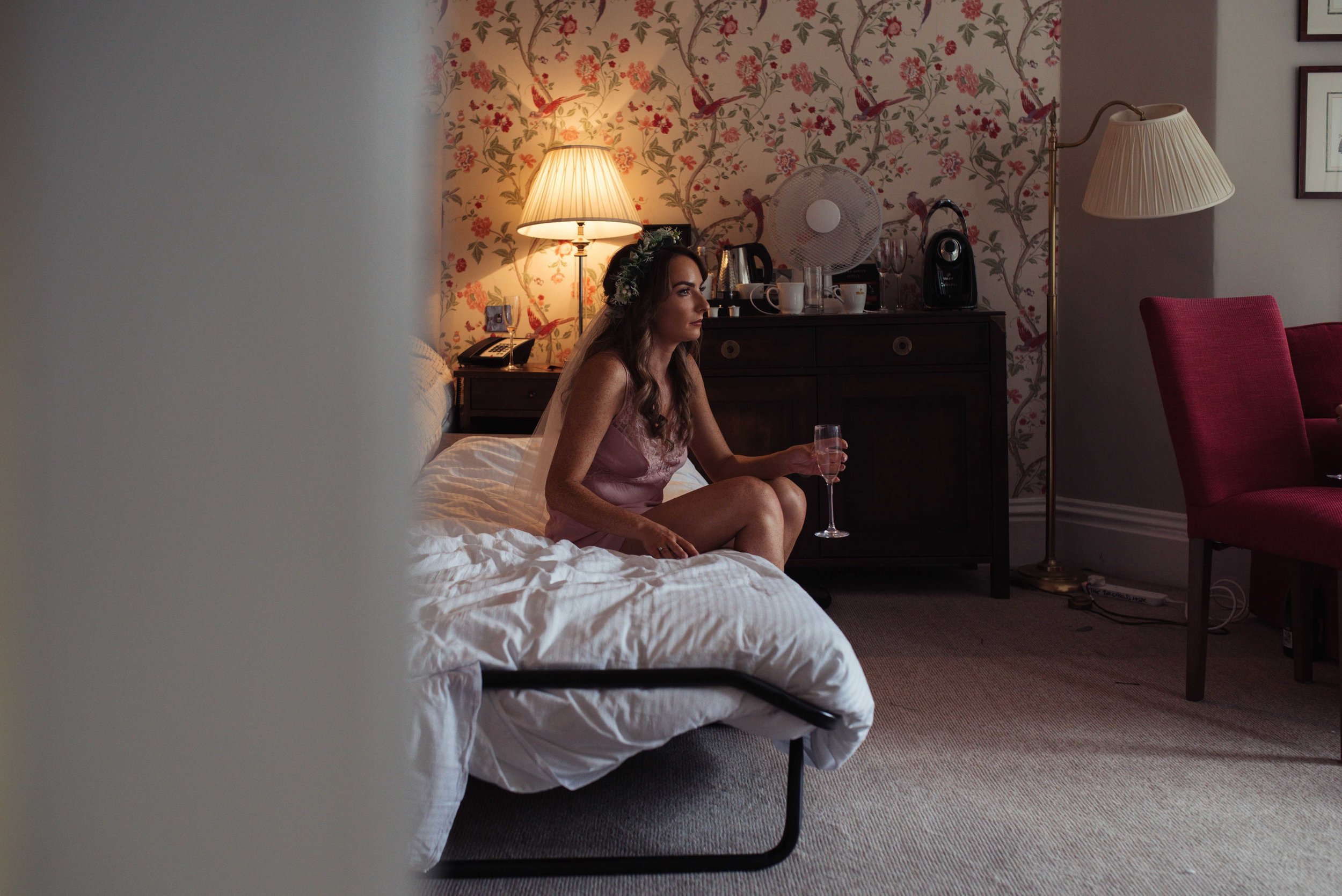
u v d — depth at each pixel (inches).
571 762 54.0
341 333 8.9
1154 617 119.3
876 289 143.6
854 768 74.5
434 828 49.7
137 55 8.4
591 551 71.5
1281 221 128.3
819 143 147.0
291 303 8.7
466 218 147.9
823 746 58.1
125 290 8.4
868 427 130.0
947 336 129.0
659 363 82.9
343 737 9.1
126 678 8.6
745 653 54.9
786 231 140.3
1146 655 103.7
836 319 128.6
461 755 51.2
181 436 8.6
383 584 9.2
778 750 77.7
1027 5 145.6
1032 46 146.3
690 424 86.0
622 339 80.6
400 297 9.3
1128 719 84.6
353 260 8.9
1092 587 131.3
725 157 146.9
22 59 8.2
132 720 8.6
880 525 130.5
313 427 8.8
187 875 8.8
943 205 141.8
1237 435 89.4
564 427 77.7
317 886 9.2
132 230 8.4
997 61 146.3
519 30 145.9
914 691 92.6
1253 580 114.6
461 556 67.5
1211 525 87.0
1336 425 101.7
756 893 56.6
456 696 51.6
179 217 8.5
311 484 8.9
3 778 8.5
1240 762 75.2
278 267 8.7
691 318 80.7
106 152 8.3
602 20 145.7
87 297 8.4
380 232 9.1
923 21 145.7
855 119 146.6
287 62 8.7
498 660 53.2
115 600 8.5
